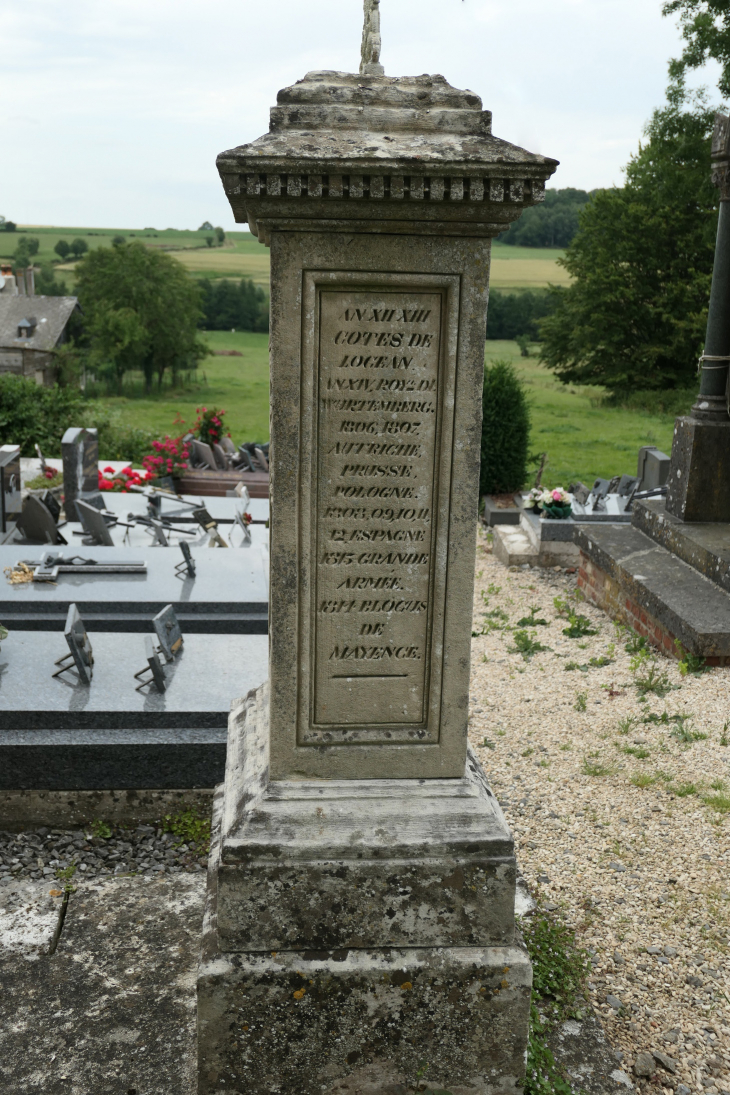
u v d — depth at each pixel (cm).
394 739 286
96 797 469
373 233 246
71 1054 307
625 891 388
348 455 265
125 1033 316
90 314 5331
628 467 2098
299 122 246
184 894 405
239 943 271
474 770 303
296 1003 268
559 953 342
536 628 789
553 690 625
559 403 3619
